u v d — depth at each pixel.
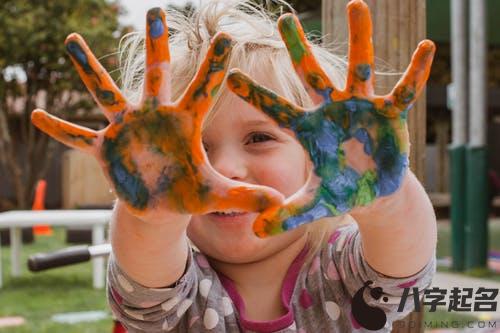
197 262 1.34
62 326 5.02
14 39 13.76
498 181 13.30
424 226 1.07
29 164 15.55
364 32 0.90
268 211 0.87
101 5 14.03
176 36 1.41
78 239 8.52
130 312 1.17
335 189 0.90
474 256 6.82
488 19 8.20
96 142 0.92
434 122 15.84
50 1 13.84
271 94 0.91
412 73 0.89
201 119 0.91
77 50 0.92
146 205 0.91
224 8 1.40
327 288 1.31
